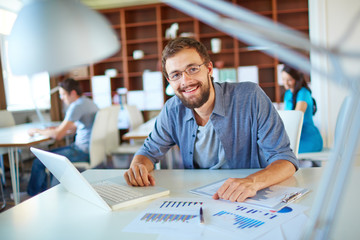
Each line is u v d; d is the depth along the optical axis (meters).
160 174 1.33
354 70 0.24
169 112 1.48
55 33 0.49
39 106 5.56
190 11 0.28
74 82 3.06
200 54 1.24
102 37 0.53
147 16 5.82
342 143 0.32
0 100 4.50
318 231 0.34
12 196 3.14
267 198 0.95
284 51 0.25
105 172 1.40
